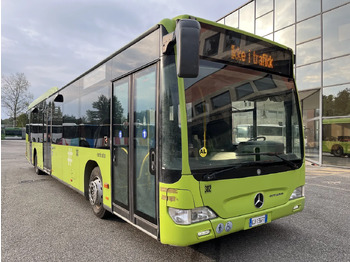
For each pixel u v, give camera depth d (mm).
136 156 3375
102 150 4391
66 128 6250
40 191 6977
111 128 4082
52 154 7355
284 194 3459
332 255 3314
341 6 11891
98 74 4688
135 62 3490
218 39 3086
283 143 3588
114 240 3793
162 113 2836
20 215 4945
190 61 2340
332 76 12352
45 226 4363
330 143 12562
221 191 2834
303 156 3742
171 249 3484
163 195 2762
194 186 2664
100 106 4547
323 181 8664
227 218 2881
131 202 3475
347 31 11727
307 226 4363
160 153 2834
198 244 3631
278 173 3363
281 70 3727
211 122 2918
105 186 4277
